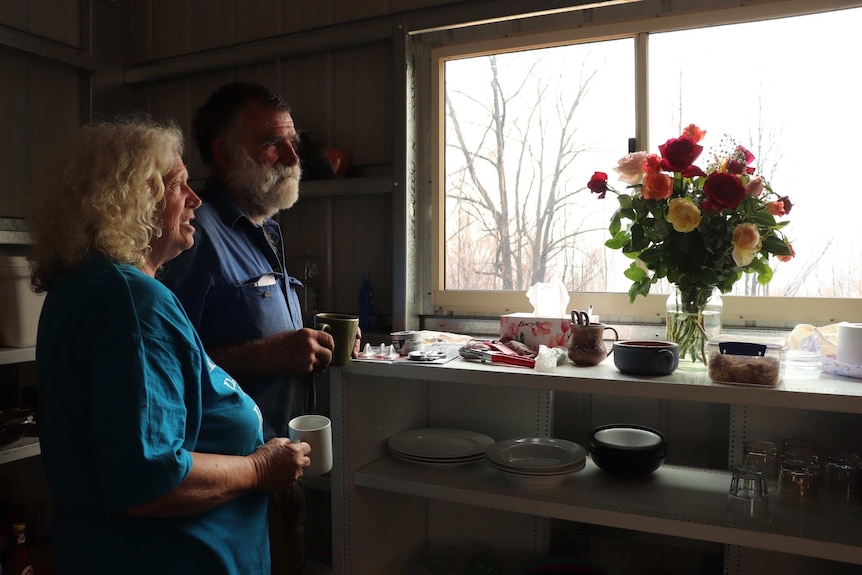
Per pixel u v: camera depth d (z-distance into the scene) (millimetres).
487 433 2016
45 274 1020
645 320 1967
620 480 1593
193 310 1363
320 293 2461
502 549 1995
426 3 2199
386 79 2311
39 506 2184
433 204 2246
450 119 2260
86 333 922
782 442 1566
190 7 2658
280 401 1500
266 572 1186
